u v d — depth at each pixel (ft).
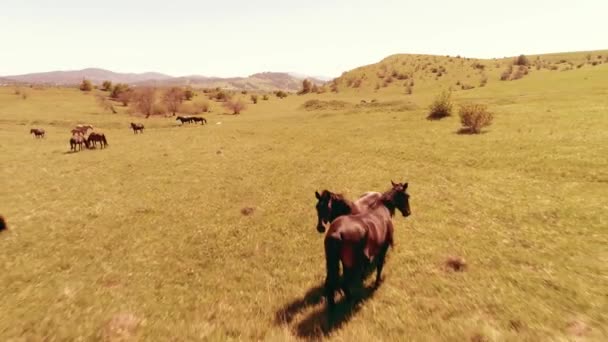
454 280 27.22
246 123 178.09
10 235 42.68
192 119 188.34
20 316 24.62
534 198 47.52
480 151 78.69
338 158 84.84
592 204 42.96
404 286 26.66
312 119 173.99
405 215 31.01
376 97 334.65
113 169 81.10
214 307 25.36
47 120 188.34
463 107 106.83
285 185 63.00
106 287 29.27
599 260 29.22
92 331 21.94
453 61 507.30
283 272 30.83
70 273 32.50
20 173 78.79
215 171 76.13
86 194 61.36
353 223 23.06
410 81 410.11
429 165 72.38
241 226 43.55
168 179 70.28
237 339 20.75
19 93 294.46
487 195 50.52
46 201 57.57
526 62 443.32
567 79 237.66
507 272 28.09
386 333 20.74
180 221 46.29
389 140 102.89
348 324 21.65
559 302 23.25
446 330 20.39
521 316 21.63
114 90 331.77
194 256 35.53
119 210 51.80
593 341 18.65
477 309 22.97
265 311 24.27
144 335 21.39
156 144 116.98
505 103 156.35
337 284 22.06
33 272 32.65
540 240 34.17
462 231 37.76
